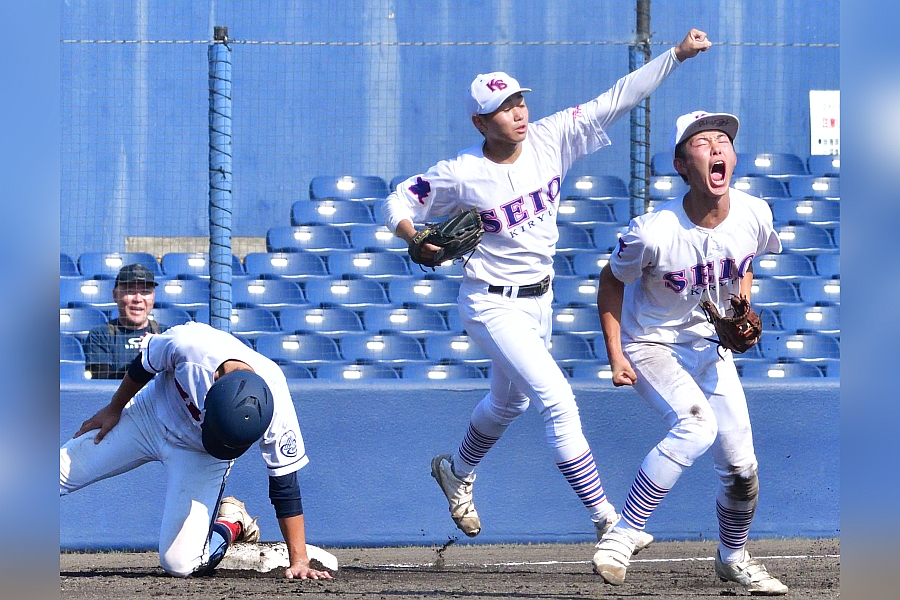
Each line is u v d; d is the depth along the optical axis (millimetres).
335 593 14539
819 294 32312
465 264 16828
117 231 29188
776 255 32938
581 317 29766
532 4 31531
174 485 16734
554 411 16000
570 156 17031
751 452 15023
